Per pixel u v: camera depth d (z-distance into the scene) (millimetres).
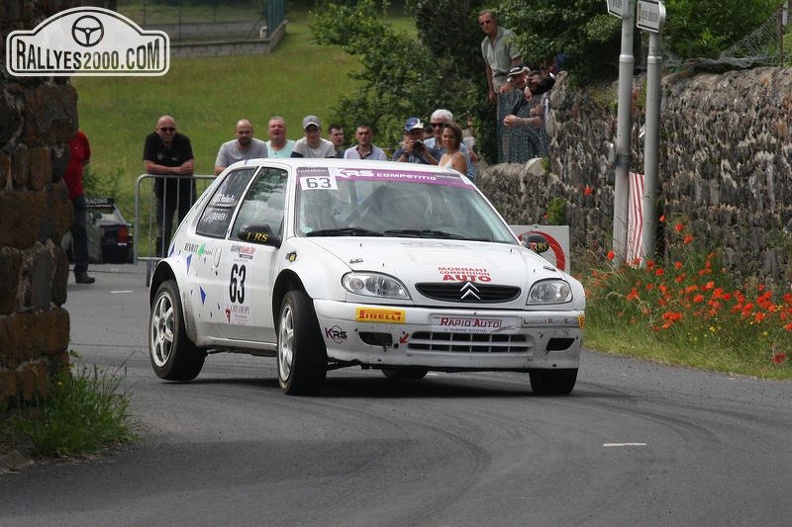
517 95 78688
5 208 26766
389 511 22391
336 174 38719
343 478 24938
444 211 38531
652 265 52406
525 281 35156
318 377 34938
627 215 57438
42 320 28125
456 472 25344
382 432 29516
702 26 59031
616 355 45469
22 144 27391
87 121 190500
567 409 32906
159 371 40438
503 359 34719
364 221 37531
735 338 44156
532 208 73812
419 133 59656
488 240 38156
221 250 39094
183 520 21922
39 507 22734
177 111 198000
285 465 26094
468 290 34469
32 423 26891
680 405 33781
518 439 28609
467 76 94750
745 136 51156
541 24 67188
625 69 56812
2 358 26797
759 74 51000
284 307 35531
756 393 36281
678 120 56969
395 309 34062
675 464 25953
